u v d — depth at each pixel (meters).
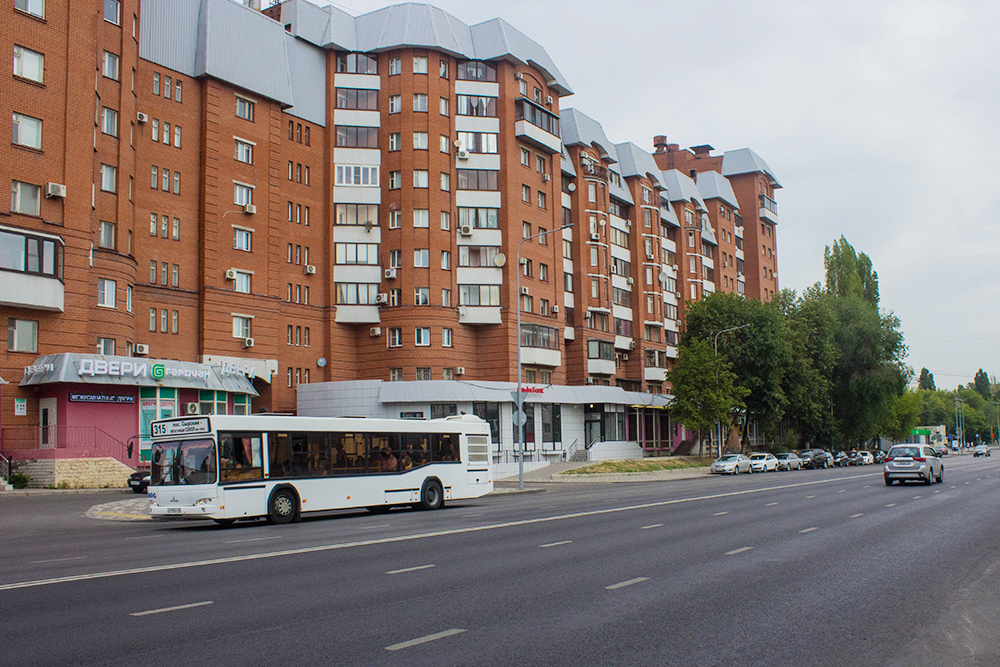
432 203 53.62
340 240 53.47
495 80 56.81
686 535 16.39
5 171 33.28
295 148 52.12
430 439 26.36
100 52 37.84
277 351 49.09
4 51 33.56
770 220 95.81
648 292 72.06
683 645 7.61
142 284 42.53
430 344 52.47
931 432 123.88
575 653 7.32
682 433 74.94
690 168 89.94
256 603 9.56
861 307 79.56
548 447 55.88
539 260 58.69
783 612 9.04
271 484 21.41
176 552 14.72
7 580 11.37
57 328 35.16
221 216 46.41
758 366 62.91
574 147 65.38
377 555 13.80
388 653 7.30
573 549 14.30
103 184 39.03
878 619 8.72
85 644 7.62
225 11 47.81
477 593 10.15
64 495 31.47
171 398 39.50
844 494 28.91
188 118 45.69
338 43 53.97
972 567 12.19
